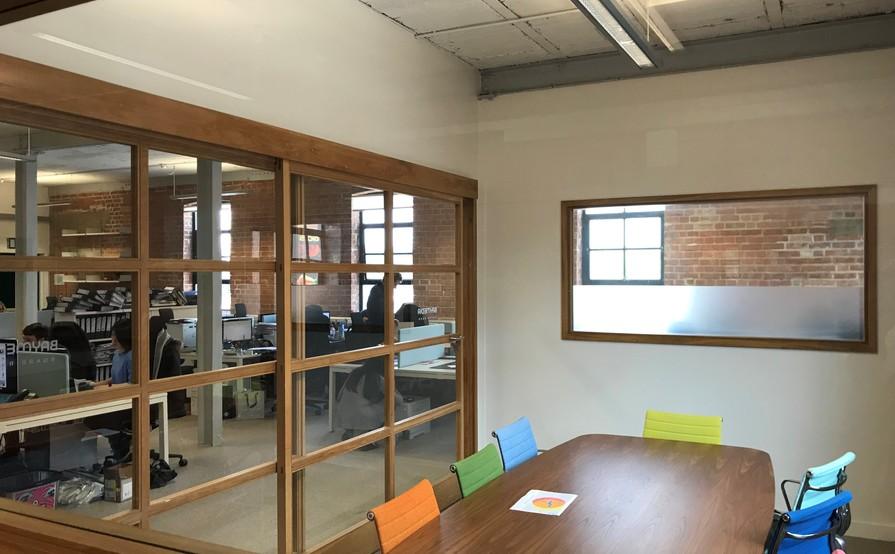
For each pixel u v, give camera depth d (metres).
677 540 1.90
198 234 2.70
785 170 2.10
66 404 2.21
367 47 3.28
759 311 2.23
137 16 2.29
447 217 3.30
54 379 2.17
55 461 2.17
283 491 3.08
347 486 3.46
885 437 2.05
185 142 2.61
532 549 1.85
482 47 2.72
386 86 3.27
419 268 3.59
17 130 2.03
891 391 2.02
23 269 2.06
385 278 3.67
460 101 3.00
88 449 2.28
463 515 2.13
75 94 2.12
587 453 2.73
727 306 2.29
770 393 2.29
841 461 2.13
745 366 2.33
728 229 2.22
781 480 2.31
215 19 2.64
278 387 3.10
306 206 3.18
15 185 2.03
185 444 2.64
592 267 2.68
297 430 3.18
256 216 2.94
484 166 3.00
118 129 2.34
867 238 1.99
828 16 2.00
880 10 1.93
